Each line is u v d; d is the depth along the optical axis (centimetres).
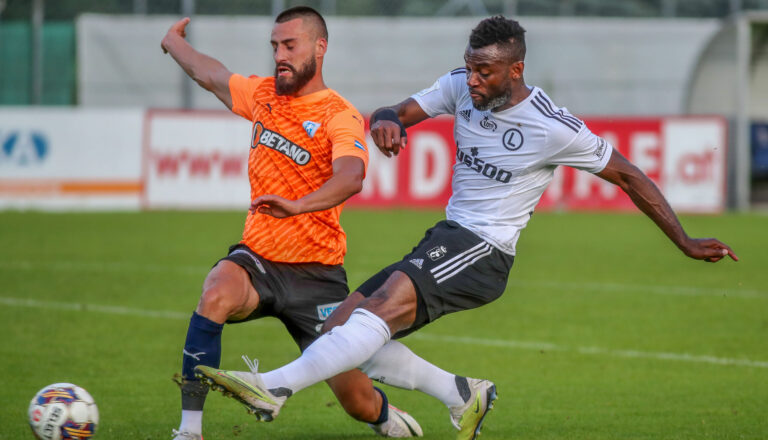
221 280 1614
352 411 1777
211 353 1590
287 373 1491
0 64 9294
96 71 9544
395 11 10212
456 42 9812
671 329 3158
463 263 1609
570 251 5412
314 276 1697
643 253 5331
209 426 1947
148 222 6681
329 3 9925
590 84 9869
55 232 6000
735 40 8319
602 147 1620
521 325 3244
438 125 7731
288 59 1644
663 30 9862
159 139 7550
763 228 6631
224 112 7631
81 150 7469
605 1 10281
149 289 3909
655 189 1634
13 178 7431
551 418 2025
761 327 3194
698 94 8688
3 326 3056
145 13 10012
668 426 1948
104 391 2238
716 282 4250
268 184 1688
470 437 1694
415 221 6788
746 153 8262
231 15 10075
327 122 1653
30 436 1800
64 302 3566
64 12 10044
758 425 1956
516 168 1617
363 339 1520
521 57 1566
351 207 7756
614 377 2461
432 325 3247
